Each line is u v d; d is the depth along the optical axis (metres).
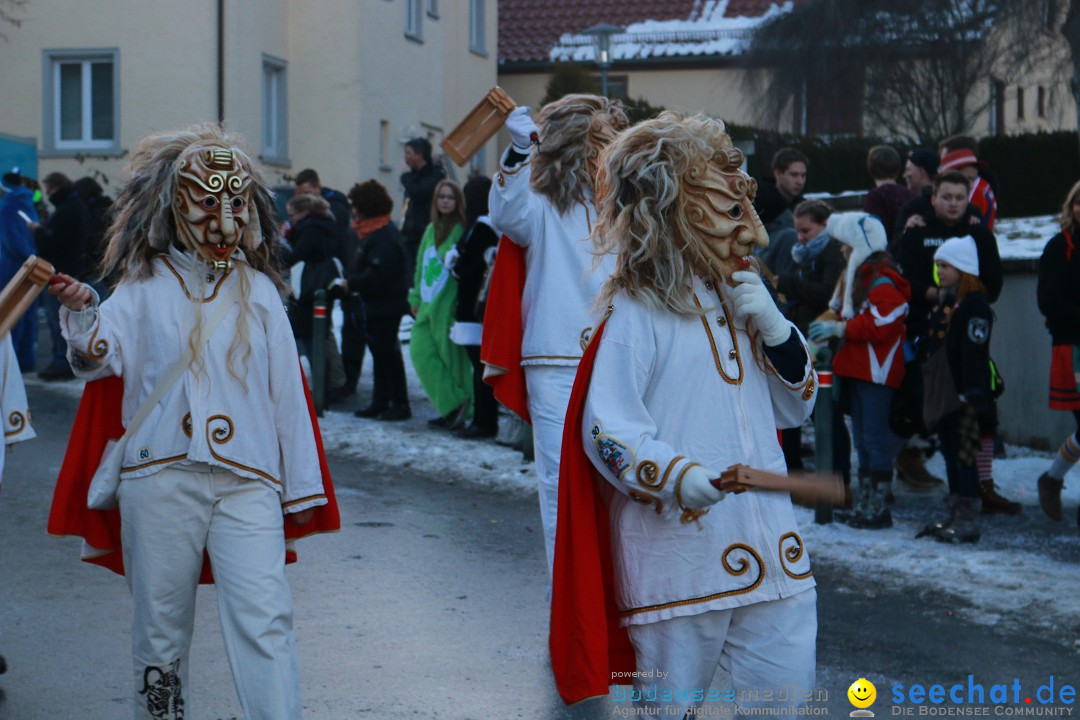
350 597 5.84
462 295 9.39
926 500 7.94
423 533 7.08
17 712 4.41
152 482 3.51
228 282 3.64
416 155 12.14
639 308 3.10
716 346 3.12
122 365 3.60
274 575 3.55
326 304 10.89
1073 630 5.40
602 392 3.08
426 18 23.61
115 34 20.02
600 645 3.10
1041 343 9.05
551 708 4.52
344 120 21.14
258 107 20.42
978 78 18.81
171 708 3.63
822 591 5.99
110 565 3.91
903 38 18.83
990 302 7.15
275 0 20.83
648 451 2.98
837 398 7.38
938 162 9.48
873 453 7.09
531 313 5.14
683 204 3.08
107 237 3.79
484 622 5.50
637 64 26.75
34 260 3.41
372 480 8.47
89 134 20.38
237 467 3.53
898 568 6.33
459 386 9.86
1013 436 9.45
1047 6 18.14
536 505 7.86
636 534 3.11
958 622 5.53
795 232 8.15
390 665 4.94
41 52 20.23
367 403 11.32
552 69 27.05
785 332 3.14
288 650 3.53
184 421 3.53
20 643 5.13
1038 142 19.30
